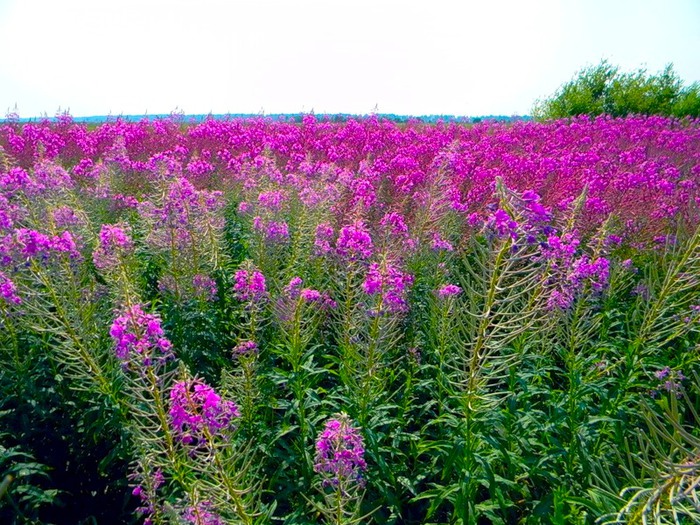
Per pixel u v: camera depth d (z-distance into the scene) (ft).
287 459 14.29
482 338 11.32
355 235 16.05
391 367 18.56
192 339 18.58
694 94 103.35
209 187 39.99
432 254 22.91
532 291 14.57
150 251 23.43
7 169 25.31
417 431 16.29
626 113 102.83
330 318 19.79
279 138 52.06
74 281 16.74
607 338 19.48
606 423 15.03
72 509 14.93
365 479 13.73
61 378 15.89
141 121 60.29
